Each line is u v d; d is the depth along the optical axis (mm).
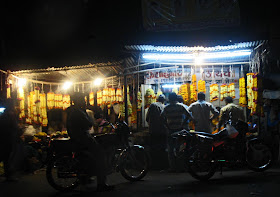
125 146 6312
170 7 9773
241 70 9211
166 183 6176
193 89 8828
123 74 9312
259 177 6320
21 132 7812
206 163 6266
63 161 5812
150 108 8281
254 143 7023
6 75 9742
